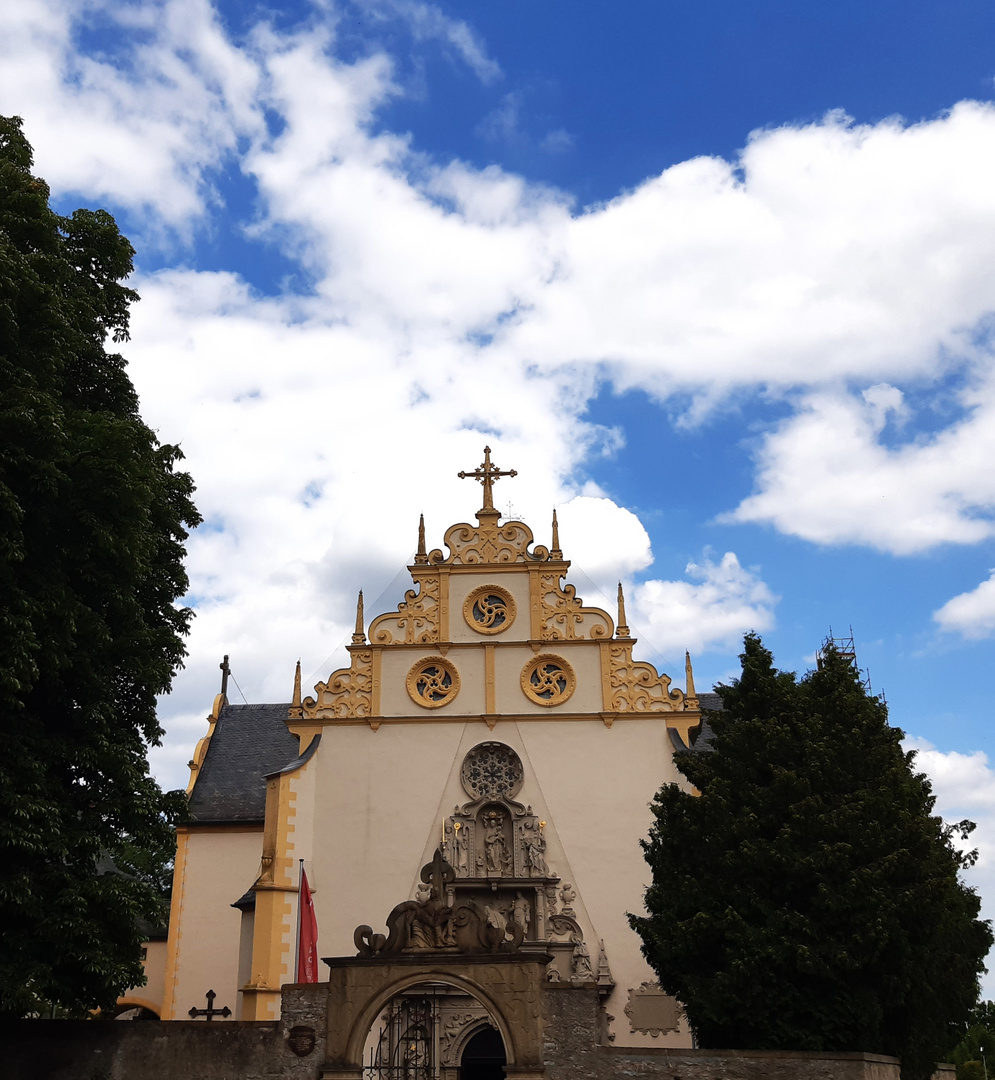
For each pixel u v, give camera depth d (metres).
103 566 24.11
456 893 34.66
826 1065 21.03
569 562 38.88
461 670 37.84
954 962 27.80
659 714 36.72
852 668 31.45
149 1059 22.05
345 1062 21.52
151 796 24.20
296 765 36.69
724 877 26.20
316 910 34.97
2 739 21.83
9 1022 22.09
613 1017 33.06
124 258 28.81
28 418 22.03
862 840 24.95
